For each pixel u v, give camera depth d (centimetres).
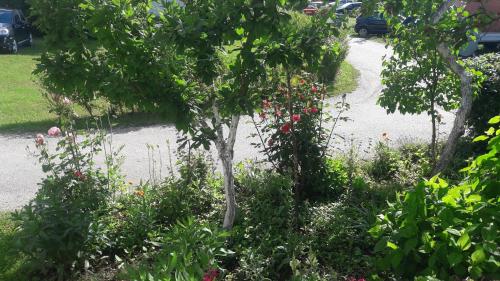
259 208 495
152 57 372
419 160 659
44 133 967
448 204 349
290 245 424
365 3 580
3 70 1658
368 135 912
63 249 405
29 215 408
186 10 366
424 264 351
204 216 509
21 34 2172
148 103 387
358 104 1185
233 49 366
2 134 962
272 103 547
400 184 575
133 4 375
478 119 694
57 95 517
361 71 1622
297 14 387
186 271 302
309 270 378
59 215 409
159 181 607
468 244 322
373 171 631
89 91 400
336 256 420
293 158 551
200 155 574
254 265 392
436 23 552
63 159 537
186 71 402
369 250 431
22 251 408
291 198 507
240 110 381
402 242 353
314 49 373
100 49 404
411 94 649
